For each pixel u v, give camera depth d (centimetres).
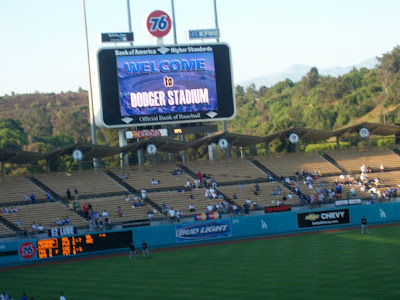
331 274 4341
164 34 8112
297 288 3991
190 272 4778
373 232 6209
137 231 6184
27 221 6712
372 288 3847
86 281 4684
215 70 8144
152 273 4844
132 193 7694
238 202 7600
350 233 6269
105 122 7738
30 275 5134
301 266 4709
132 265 5278
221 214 7212
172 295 4031
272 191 7838
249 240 6372
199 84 8075
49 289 4472
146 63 7900
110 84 7762
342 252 5188
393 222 6881
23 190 7350
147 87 7894
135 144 7775
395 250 5088
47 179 7681
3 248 5756
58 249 5884
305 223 6719
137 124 7850
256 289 4047
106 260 5653
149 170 8175
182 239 6362
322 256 5075
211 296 3928
